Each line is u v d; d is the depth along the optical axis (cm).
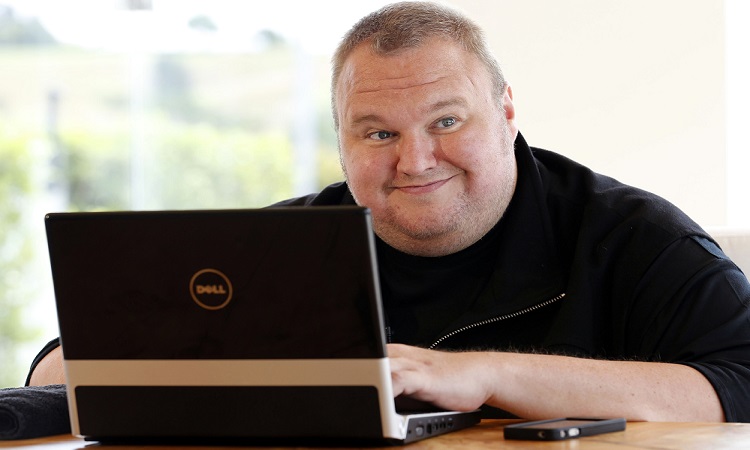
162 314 127
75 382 132
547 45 328
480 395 143
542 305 191
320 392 122
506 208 200
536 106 331
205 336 126
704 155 317
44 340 532
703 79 316
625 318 185
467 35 195
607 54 323
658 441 124
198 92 525
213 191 526
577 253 191
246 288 123
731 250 216
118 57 529
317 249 120
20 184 529
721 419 153
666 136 319
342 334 121
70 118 531
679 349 175
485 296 193
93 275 129
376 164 192
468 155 189
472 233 196
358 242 118
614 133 324
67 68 530
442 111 188
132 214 126
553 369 148
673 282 180
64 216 129
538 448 121
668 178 320
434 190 191
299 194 523
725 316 174
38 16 529
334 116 210
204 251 124
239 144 525
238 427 126
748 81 317
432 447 123
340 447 124
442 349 194
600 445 122
